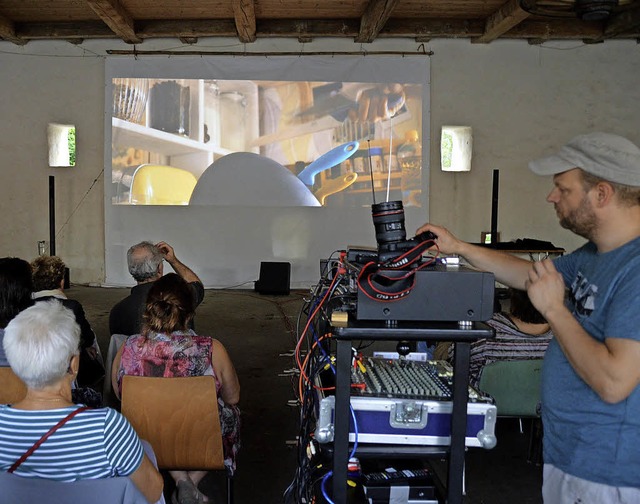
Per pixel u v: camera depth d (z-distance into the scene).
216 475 2.73
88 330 2.96
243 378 4.14
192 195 8.05
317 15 7.56
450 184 8.18
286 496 1.78
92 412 1.38
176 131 8.00
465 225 8.23
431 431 1.50
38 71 7.93
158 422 2.04
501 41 8.02
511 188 8.21
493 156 8.17
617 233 1.28
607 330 1.20
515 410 2.66
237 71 7.95
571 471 1.30
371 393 1.52
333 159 8.07
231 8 7.24
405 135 8.06
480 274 1.39
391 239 1.44
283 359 4.61
